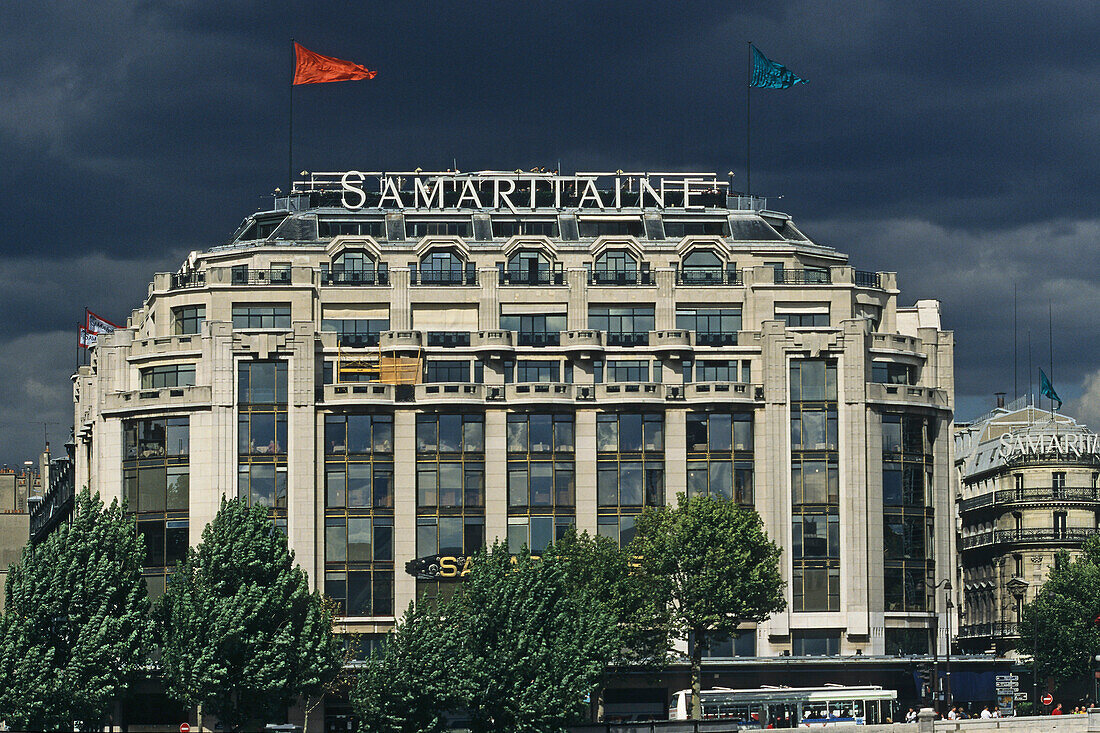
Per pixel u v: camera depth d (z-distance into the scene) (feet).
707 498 597.93
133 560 532.32
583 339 654.53
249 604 518.37
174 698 520.83
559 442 644.69
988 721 526.98
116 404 654.53
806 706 613.52
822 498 645.92
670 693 631.56
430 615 522.88
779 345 651.25
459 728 573.74
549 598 533.96
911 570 654.53
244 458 638.94
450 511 638.94
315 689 522.88
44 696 497.87
